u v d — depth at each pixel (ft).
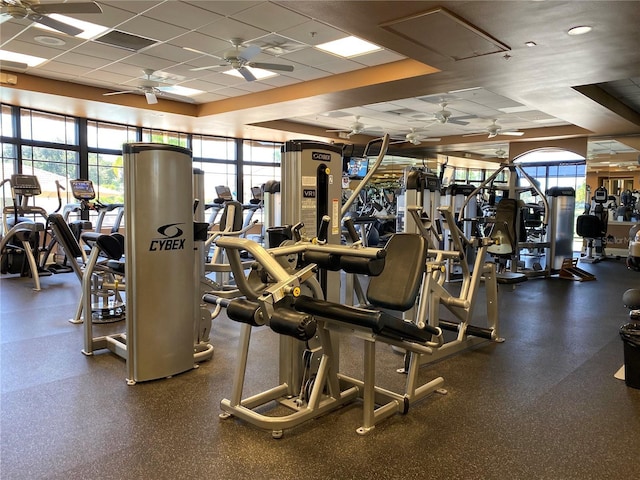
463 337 12.50
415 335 8.18
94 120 30.94
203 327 12.07
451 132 39.34
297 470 6.86
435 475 6.75
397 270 8.59
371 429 8.05
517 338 13.87
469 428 8.18
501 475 6.77
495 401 9.33
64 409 8.84
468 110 30.60
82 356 11.83
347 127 37.65
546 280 24.79
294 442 7.66
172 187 10.25
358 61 20.71
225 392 9.65
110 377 10.46
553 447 7.56
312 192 9.03
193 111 29.76
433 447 7.52
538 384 10.25
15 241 24.22
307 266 7.34
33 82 23.24
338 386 8.82
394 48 15.83
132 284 9.97
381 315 7.30
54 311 16.61
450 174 32.45
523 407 9.06
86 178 30.60
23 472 6.79
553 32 14.32
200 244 12.81
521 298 19.95
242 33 17.37
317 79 23.54
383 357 12.03
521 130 37.52
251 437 7.81
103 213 24.36
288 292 6.83
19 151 27.55
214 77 23.45
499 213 22.61
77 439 7.73
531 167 45.62
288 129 35.53
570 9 12.66
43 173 28.86
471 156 50.08
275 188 19.15
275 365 11.23
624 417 8.66
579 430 8.14
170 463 7.03
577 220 33.09
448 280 23.02
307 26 16.65
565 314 17.01
